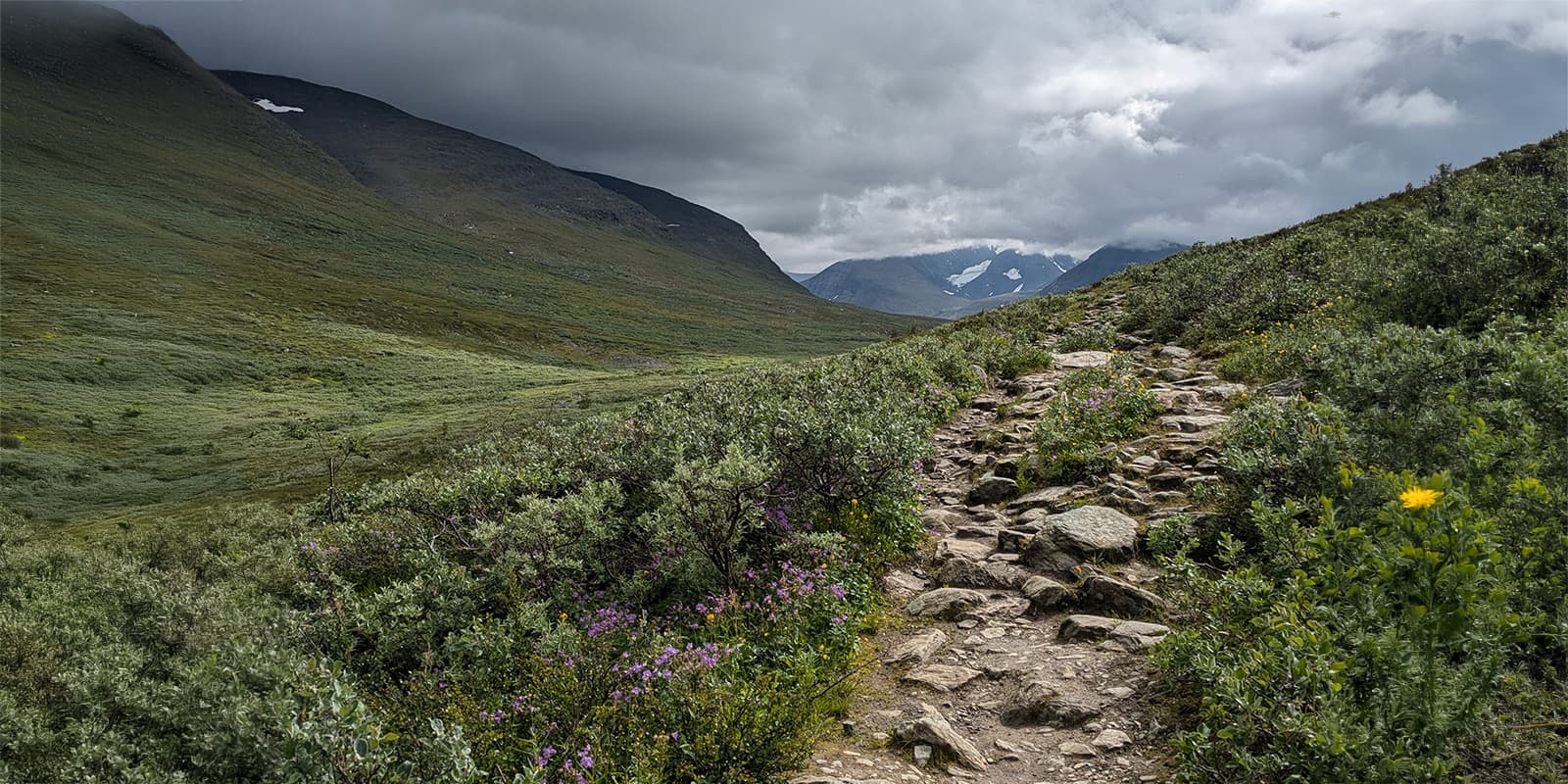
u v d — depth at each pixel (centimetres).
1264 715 432
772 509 969
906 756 548
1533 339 980
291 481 5588
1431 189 2850
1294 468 754
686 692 564
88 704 607
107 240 15600
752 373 2284
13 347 9225
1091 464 1065
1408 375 806
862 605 794
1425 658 389
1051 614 741
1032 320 2956
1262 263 2533
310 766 403
